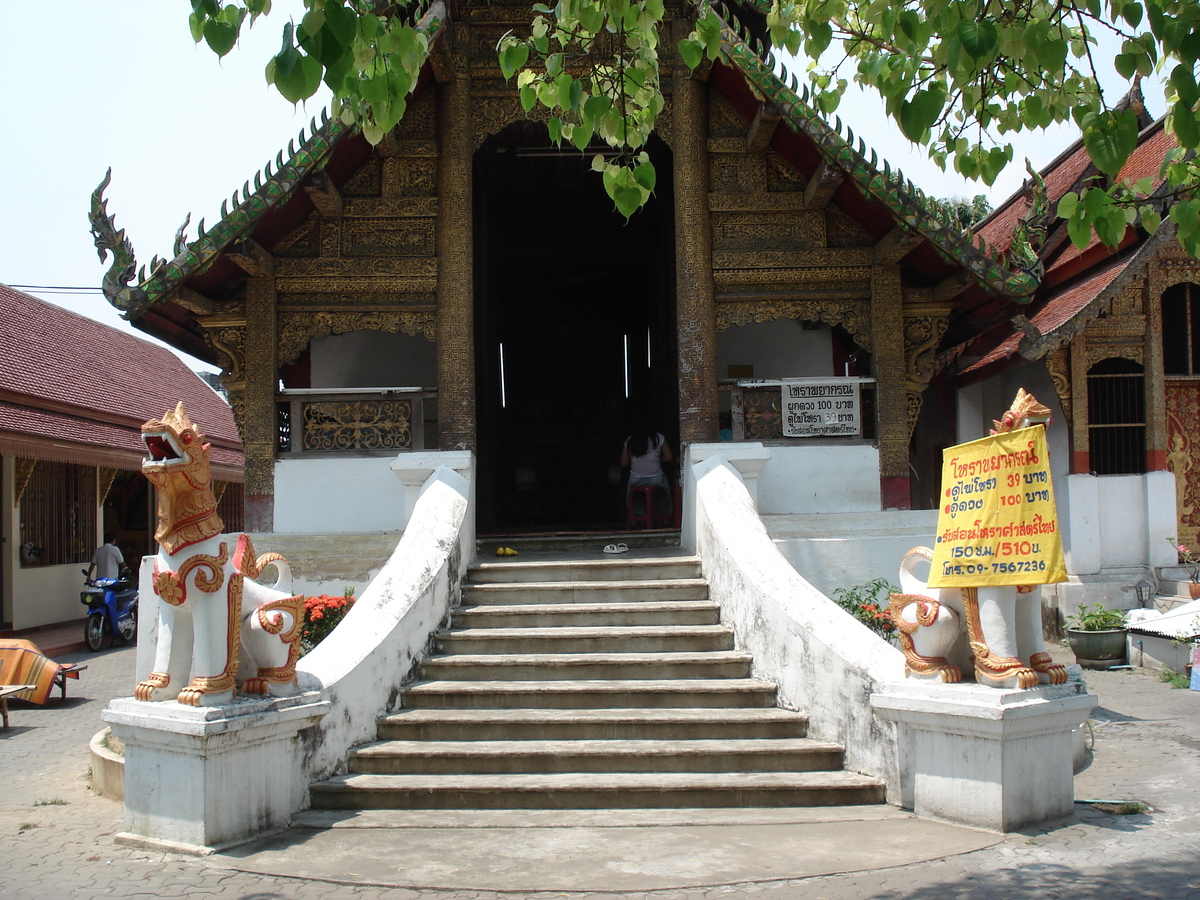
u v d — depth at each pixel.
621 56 5.66
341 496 9.69
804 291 10.09
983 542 5.31
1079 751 6.59
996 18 4.73
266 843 5.14
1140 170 12.41
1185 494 12.60
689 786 5.67
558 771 5.97
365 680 6.32
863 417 10.42
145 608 8.05
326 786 5.72
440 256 9.88
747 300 10.08
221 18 3.89
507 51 5.31
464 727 6.33
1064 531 12.37
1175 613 10.34
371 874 4.64
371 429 9.81
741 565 7.32
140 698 5.28
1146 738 7.41
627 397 15.55
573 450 15.55
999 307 10.47
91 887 4.52
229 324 9.80
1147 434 12.36
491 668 7.02
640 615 7.73
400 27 4.71
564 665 6.99
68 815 5.93
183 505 5.21
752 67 8.63
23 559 16.52
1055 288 13.63
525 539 10.05
